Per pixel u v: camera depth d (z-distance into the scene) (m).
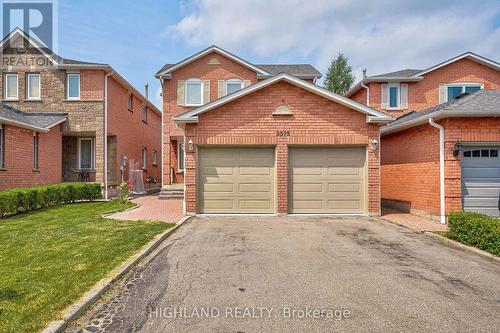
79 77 16.27
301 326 3.53
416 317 3.75
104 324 3.56
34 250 6.11
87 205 13.07
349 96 20.50
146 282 4.79
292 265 5.59
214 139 10.84
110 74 16.47
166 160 17.30
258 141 10.86
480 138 9.66
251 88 10.68
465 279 5.00
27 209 11.12
